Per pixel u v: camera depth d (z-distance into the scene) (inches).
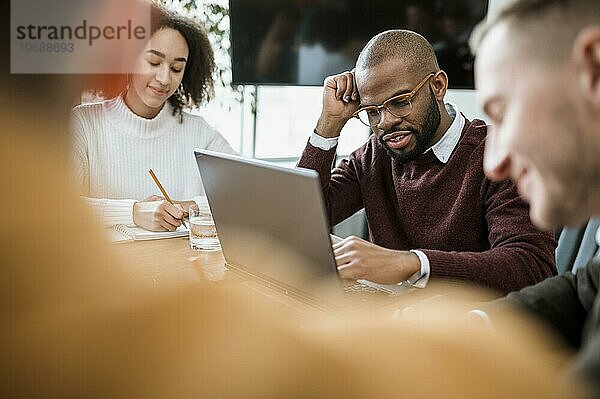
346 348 8.4
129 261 9.7
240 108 133.6
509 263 51.9
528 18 16.9
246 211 43.7
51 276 8.9
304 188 36.7
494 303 27.2
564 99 15.9
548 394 7.9
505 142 17.7
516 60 16.9
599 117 15.6
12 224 8.9
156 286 9.6
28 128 9.2
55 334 8.6
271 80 113.8
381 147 72.0
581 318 27.1
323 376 8.0
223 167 43.9
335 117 70.1
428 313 10.2
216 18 118.4
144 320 8.8
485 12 113.2
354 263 47.2
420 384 7.8
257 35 111.3
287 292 36.1
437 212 66.7
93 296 9.0
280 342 8.4
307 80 115.1
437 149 65.9
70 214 9.2
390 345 8.4
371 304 45.2
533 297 27.1
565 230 72.2
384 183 72.9
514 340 8.9
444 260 49.4
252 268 40.1
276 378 8.0
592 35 14.6
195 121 91.4
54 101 9.3
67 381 8.4
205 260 55.3
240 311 9.1
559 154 16.4
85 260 9.2
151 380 8.2
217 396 8.0
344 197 74.8
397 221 72.0
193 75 87.5
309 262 39.6
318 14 112.0
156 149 85.3
